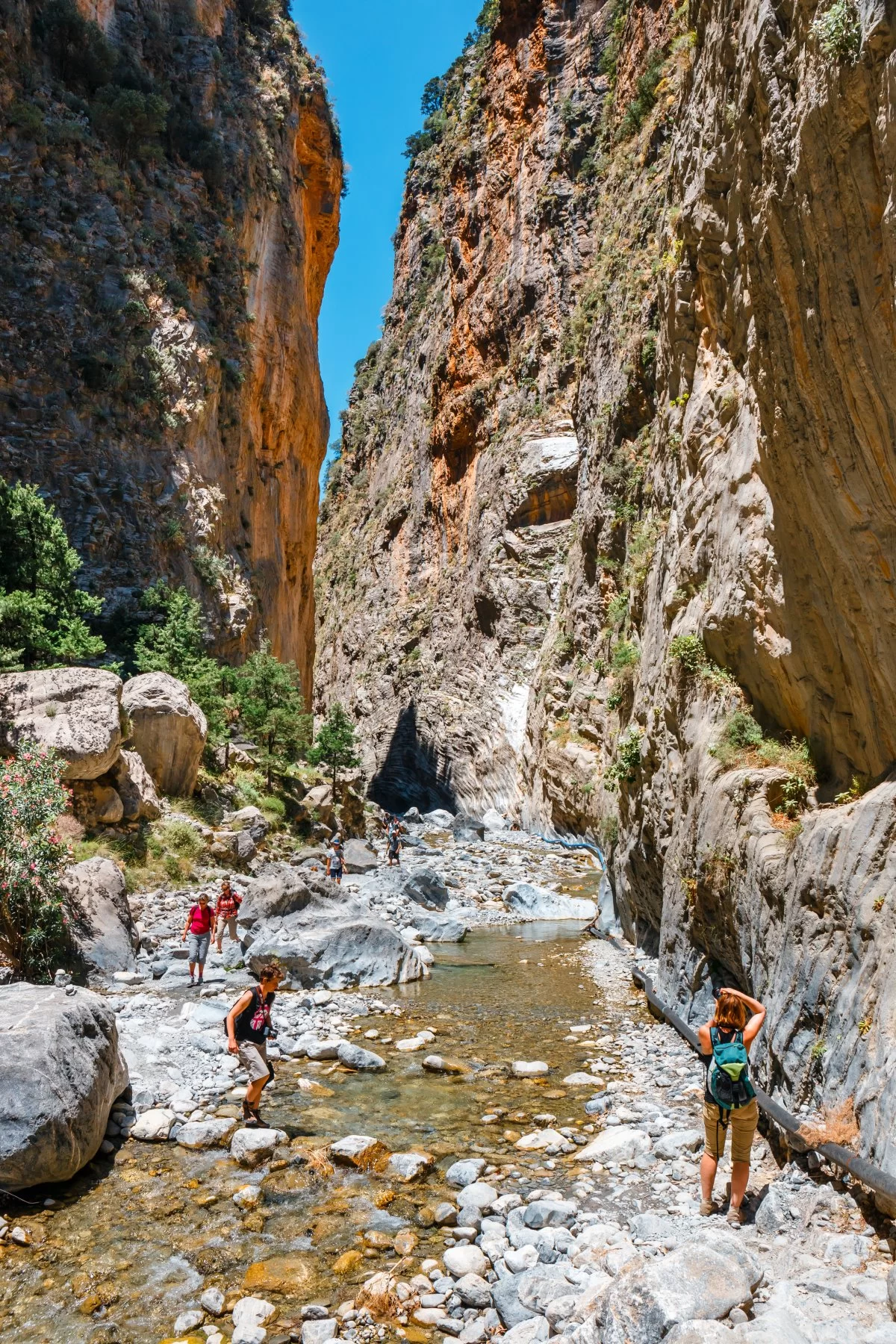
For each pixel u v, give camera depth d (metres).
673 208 15.09
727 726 10.19
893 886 6.01
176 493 30.11
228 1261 5.55
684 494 13.39
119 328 29.23
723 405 12.07
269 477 41.41
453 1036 10.43
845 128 5.62
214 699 24.70
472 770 46.22
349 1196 6.39
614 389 28.64
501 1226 5.87
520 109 55.06
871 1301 4.45
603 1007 11.67
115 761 17.27
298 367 45.28
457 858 28.48
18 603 19.28
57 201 29.77
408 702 56.75
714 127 11.94
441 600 57.34
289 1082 8.80
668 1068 9.04
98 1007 7.67
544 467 45.19
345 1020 11.12
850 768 7.82
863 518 6.47
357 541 79.38
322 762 31.11
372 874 22.42
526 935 17.44
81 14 32.62
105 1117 7.22
